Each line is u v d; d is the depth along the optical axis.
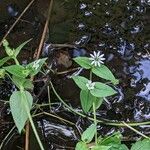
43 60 0.54
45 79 0.62
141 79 0.61
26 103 0.52
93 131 0.50
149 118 0.59
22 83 0.53
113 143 0.52
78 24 0.65
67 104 0.60
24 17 0.67
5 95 0.61
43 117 0.60
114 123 0.59
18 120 0.52
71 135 0.59
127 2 0.66
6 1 0.68
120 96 0.60
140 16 0.65
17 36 0.66
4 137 0.59
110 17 0.65
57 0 0.67
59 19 0.66
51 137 0.59
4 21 0.67
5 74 0.59
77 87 0.61
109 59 0.63
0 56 0.63
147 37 0.64
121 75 0.62
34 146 0.58
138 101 0.60
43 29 0.66
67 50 0.64
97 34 0.65
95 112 0.56
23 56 0.64
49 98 0.61
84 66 0.54
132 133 0.58
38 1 0.68
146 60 0.62
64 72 0.63
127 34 0.64
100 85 0.53
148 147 0.51
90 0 0.67
